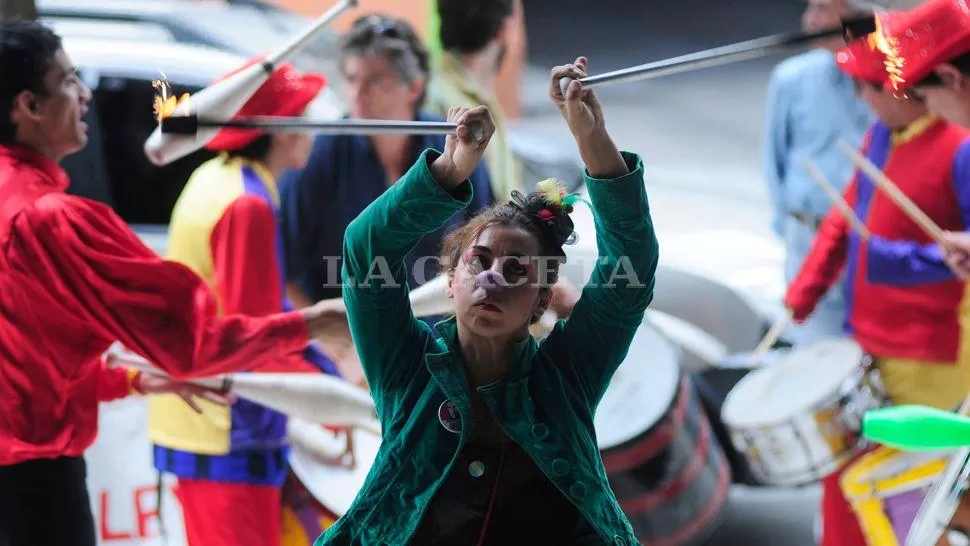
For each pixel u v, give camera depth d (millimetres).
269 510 11195
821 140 17094
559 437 6914
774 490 16688
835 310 16828
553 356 7297
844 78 16906
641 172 6875
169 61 15539
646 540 12438
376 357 7223
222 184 11062
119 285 9227
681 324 16891
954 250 11609
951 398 12281
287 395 10508
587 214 20031
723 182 30672
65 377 9523
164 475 12766
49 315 9289
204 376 9617
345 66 12750
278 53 7918
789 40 6918
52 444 9570
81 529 9922
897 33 9836
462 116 6629
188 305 9359
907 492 12391
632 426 12688
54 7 17797
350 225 7082
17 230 9203
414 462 6938
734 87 42062
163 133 7367
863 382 12586
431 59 13336
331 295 12875
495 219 6957
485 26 13156
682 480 12867
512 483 6914
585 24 50781
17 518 9562
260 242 10875
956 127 12148
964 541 8766
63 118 9688
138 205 15516
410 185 6805
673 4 55062
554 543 6914
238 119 7332
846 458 12516
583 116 6648
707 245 25094
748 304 17641
